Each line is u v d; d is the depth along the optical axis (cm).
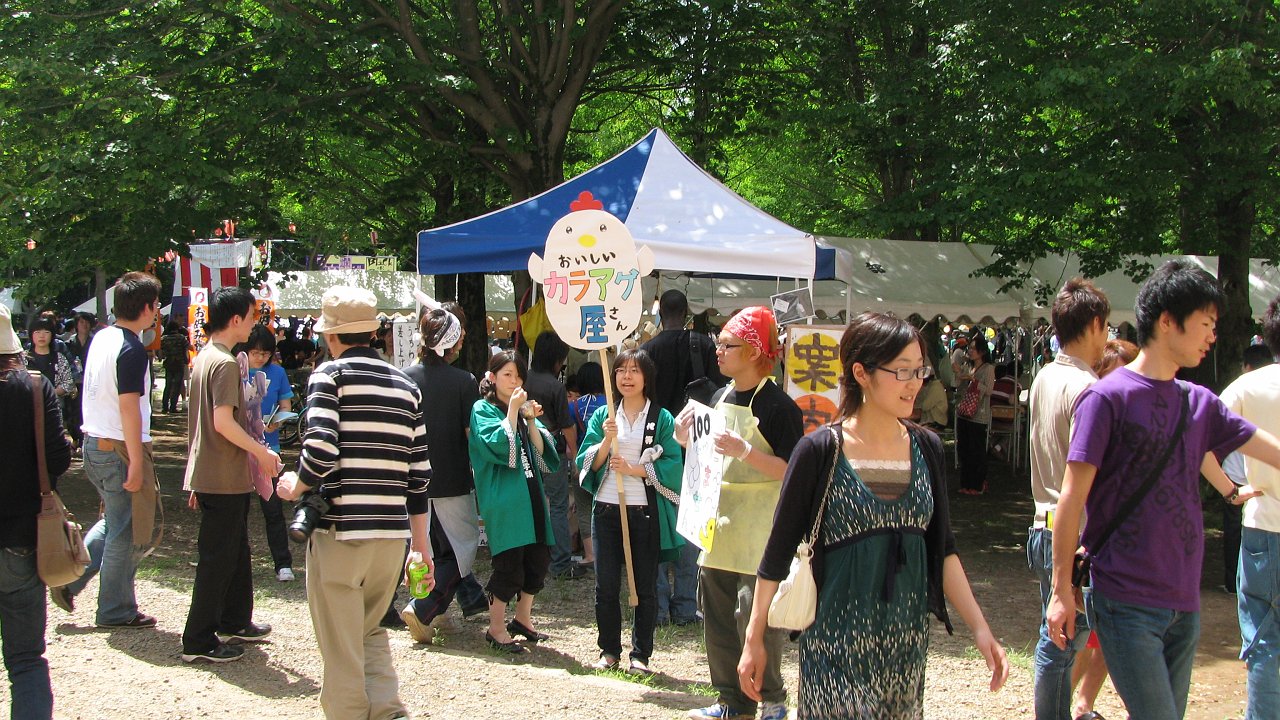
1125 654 356
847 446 321
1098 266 1190
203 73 1170
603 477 591
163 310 2809
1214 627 759
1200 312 355
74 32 1088
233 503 557
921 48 1430
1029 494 1397
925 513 320
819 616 320
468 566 640
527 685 552
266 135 1180
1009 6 1116
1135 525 357
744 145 1689
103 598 615
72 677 529
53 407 412
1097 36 1101
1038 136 1142
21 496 401
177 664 558
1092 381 441
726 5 1315
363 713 429
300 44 1103
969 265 1415
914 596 318
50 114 1066
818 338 705
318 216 1716
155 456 1548
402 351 995
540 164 1311
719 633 471
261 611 700
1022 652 679
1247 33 1054
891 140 1250
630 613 761
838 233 1988
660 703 525
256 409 700
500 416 629
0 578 399
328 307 440
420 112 1355
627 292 609
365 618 450
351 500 426
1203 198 1082
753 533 454
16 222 1106
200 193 1112
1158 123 1122
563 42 1278
